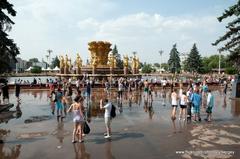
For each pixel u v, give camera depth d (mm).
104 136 14609
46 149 12219
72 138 14195
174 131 15820
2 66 25625
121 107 26500
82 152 11758
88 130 13641
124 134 15117
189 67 124000
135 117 20812
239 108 26062
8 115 21781
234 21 33031
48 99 33750
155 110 24625
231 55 34531
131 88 42750
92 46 67000
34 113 22812
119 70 66750
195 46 124125
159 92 44125
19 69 193250
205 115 21781
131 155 11312
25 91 44594
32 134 15141
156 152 11727
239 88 34594
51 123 18344
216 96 39000
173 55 139000
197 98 18969
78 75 62062
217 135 14797
